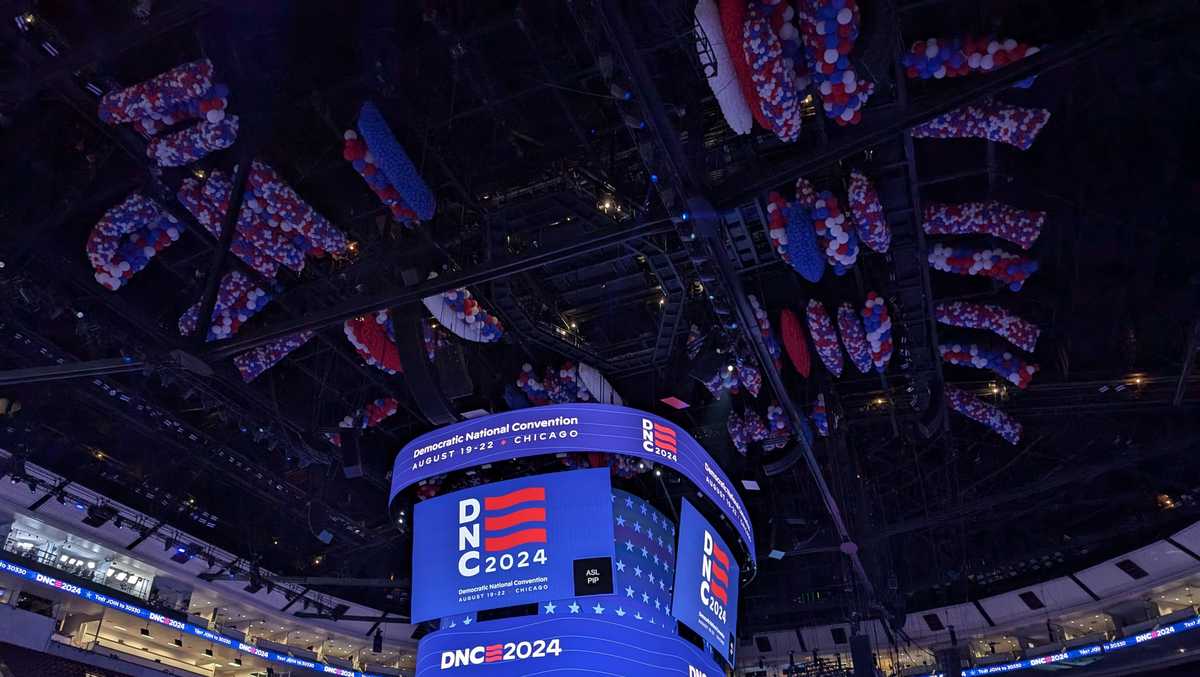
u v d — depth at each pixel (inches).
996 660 1705.2
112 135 741.3
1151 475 1358.3
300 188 837.8
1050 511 1525.6
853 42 616.1
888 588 1333.7
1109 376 1051.9
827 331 927.7
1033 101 761.0
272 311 957.2
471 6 706.2
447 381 944.3
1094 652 1572.3
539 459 962.7
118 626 1422.2
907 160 758.5
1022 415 1155.3
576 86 759.7
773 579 1787.6
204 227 846.5
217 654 1561.3
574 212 816.3
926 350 981.8
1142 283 948.6
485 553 857.5
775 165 673.6
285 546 1475.1
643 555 879.1
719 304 833.5
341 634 1678.2
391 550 1560.0
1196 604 1579.7
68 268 840.9
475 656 828.0
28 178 783.7
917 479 1373.0
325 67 731.4
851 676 1557.6
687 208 677.3
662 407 1101.1
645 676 826.2
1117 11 670.5
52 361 1003.3
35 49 669.9
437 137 797.9
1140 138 796.6
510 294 880.9
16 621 1167.6
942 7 690.8
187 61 730.2
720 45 625.6
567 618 826.2
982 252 860.0
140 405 1114.7
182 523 1374.3
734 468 1123.9
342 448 1093.1
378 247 849.5
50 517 1232.2
